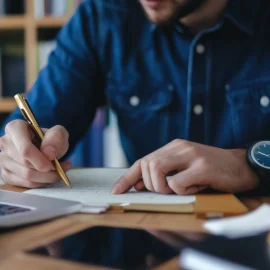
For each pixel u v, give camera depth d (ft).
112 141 5.93
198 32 3.70
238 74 3.66
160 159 2.01
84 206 1.71
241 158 2.15
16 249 1.15
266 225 1.16
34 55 6.25
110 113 5.90
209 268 0.87
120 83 3.85
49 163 2.15
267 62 3.65
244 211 1.55
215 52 3.66
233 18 3.56
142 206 1.69
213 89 3.65
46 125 3.52
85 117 3.86
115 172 2.65
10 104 6.29
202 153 2.05
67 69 3.79
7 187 2.28
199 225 1.43
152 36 3.79
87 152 5.98
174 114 3.72
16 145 2.15
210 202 1.71
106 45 3.89
